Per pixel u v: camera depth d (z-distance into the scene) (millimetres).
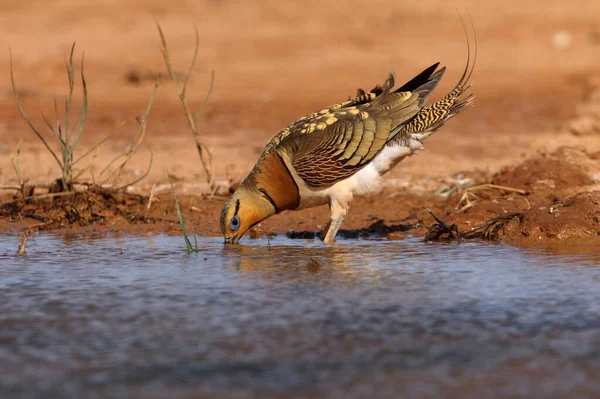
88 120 28547
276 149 14391
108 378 8125
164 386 7918
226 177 20188
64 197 17453
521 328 9508
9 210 17234
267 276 12000
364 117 14469
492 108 31656
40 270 12531
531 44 46281
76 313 10227
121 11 50531
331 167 14258
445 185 19203
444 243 14625
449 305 10414
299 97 33875
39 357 8703
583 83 36406
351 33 47531
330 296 10867
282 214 17469
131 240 15094
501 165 21656
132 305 10539
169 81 36656
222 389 7840
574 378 8039
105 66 39531
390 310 10219
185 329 9555
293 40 45781
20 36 45969
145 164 21797
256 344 9031
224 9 51844
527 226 14852
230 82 37094
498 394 7684
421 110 14812
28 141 24531
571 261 12789
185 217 17156
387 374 8164
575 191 17172
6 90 34031
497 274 12008
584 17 50844
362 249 14086
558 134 25375
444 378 8055
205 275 12109
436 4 53906
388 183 19469
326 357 8625
